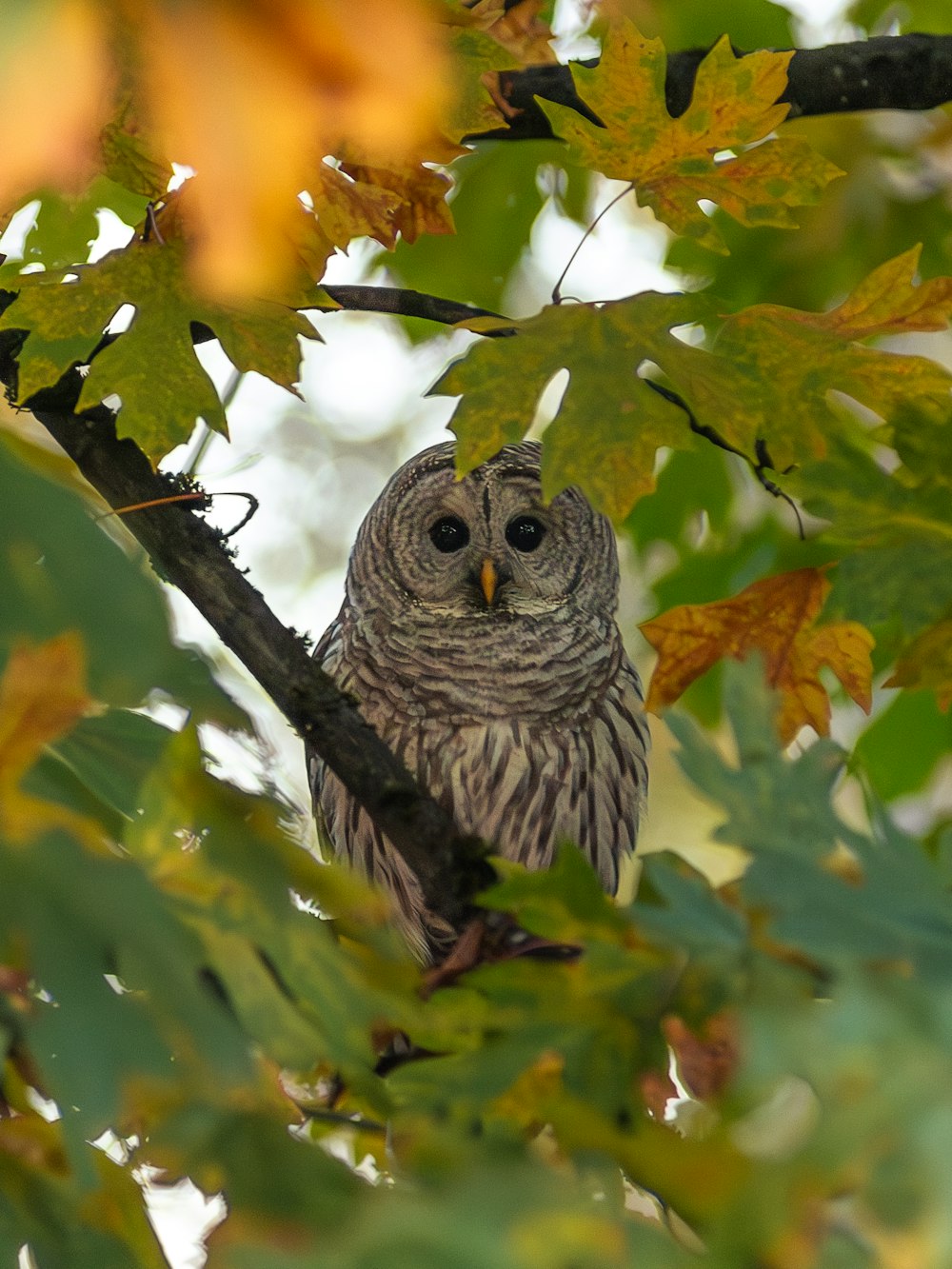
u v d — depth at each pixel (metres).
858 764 5.72
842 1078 3.24
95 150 5.20
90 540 3.54
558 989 4.59
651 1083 4.54
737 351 5.70
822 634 5.74
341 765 5.74
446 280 6.16
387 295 5.74
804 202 5.72
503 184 6.14
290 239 5.69
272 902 4.25
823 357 5.70
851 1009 3.32
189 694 4.09
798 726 5.75
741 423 5.69
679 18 6.09
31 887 3.70
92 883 3.77
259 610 5.75
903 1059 3.24
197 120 2.56
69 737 4.30
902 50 5.87
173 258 5.70
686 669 5.75
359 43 2.54
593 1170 4.13
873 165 6.20
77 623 3.47
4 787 3.71
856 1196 3.19
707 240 5.72
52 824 3.78
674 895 4.30
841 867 4.09
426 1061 4.54
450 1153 4.33
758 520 6.14
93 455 5.74
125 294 5.69
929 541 5.67
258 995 4.16
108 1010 3.72
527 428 5.68
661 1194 3.94
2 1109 4.99
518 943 5.46
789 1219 3.45
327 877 4.50
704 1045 4.47
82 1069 3.67
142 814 4.12
